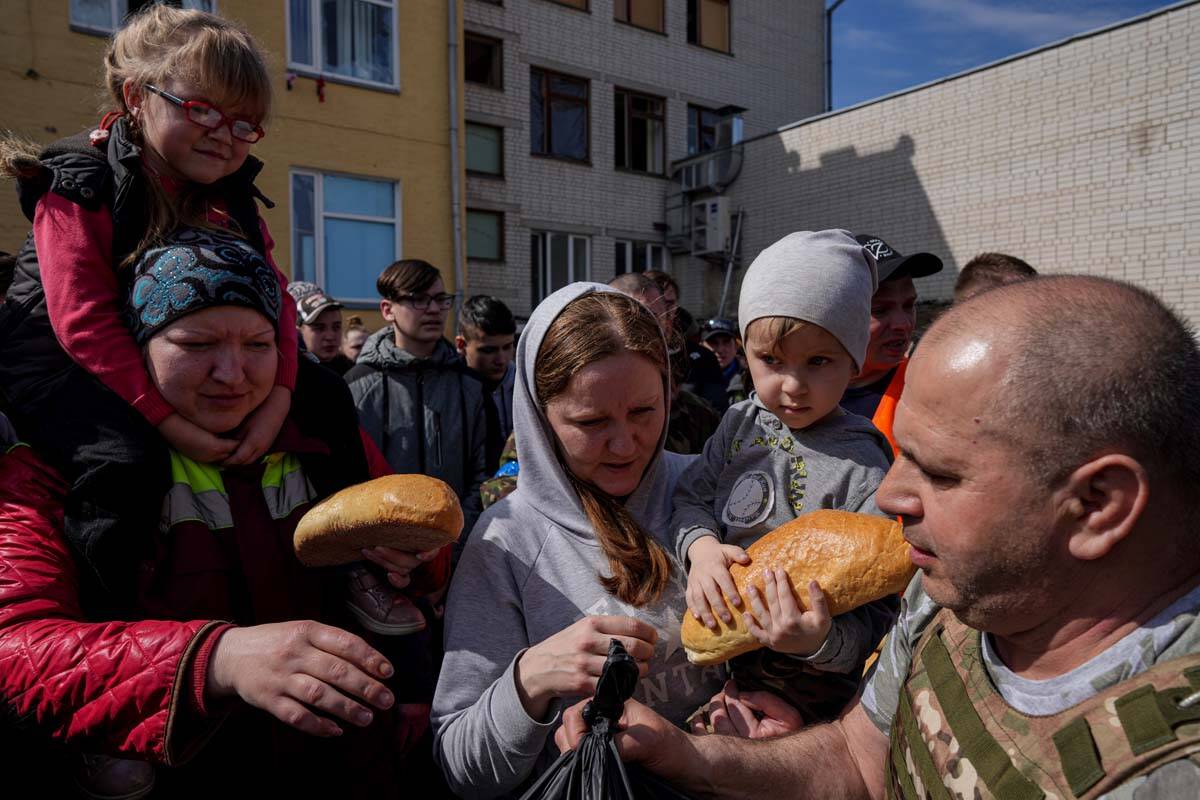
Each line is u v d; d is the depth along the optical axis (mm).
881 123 13164
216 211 1461
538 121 14289
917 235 12766
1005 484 770
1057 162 11102
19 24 7137
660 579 1352
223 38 1357
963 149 12125
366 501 1203
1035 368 754
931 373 830
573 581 1381
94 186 1294
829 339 1400
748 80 16891
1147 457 730
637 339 1331
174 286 1228
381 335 3668
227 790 1301
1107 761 696
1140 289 796
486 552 1428
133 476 1196
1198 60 9750
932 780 877
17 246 6887
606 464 1384
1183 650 732
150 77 1320
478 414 3557
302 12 9148
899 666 1116
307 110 9234
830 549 1124
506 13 13570
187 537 1278
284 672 978
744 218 15352
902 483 883
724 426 1619
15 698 1034
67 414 1206
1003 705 835
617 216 15250
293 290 4668
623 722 1049
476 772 1217
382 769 1456
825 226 14000
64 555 1154
